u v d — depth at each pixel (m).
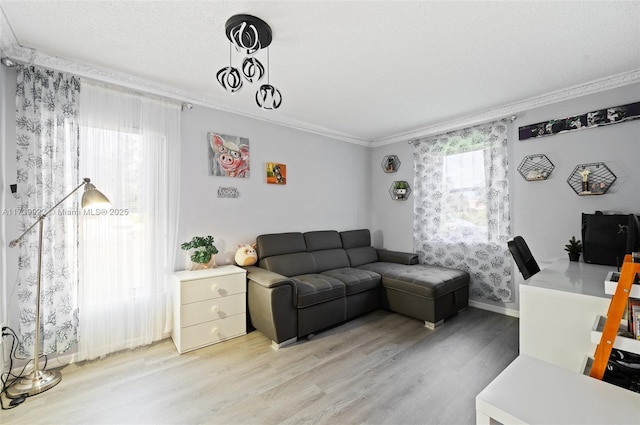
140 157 2.55
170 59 2.24
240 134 3.29
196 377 2.09
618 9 1.66
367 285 3.27
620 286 1.14
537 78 2.56
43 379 1.99
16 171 2.07
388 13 1.71
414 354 2.43
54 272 2.12
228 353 2.45
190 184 2.90
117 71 2.41
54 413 1.71
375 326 3.04
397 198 4.41
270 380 2.05
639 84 2.44
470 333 2.84
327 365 2.25
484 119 3.40
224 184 3.15
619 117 2.50
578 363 1.51
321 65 2.32
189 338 2.48
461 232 3.63
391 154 4.55
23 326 2.04
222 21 1.78
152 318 2.60
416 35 1.93
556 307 1.59
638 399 0.94
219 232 3.11
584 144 2.72
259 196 3.45
